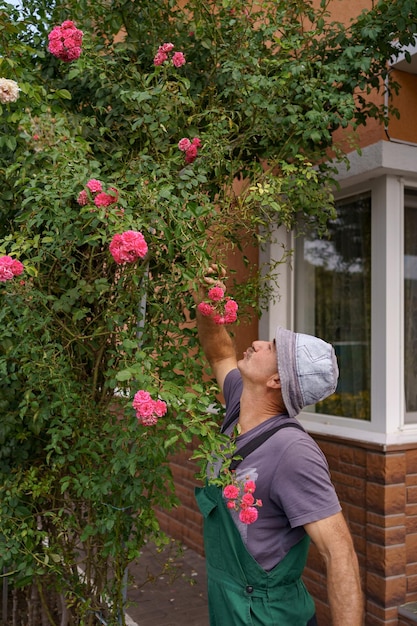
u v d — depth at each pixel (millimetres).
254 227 2467
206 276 2117
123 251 1690
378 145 3271
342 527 1527
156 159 2361
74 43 2154
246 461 1631
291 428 1659
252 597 1585
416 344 3607
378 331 3434
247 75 2562
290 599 1604
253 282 2879
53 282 2256
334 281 3859
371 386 3471
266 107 2525
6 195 2299
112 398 2285
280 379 1655
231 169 2484
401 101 3359
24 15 2629
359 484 3283
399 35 2705
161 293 2201
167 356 2131
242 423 1781
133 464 2020
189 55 2750
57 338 2281
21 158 2070
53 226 2074
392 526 3123
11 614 2900
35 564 2354
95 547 2436
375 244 3490
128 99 2342
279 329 1747
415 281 3615
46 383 2178
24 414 2180
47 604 2707
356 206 3717
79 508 2461
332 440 3484
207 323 2156
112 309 2152
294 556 1604
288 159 2725
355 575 1495
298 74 2580
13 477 2377
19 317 2148
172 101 2379
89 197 1849
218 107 2627
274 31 2746
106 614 2447
